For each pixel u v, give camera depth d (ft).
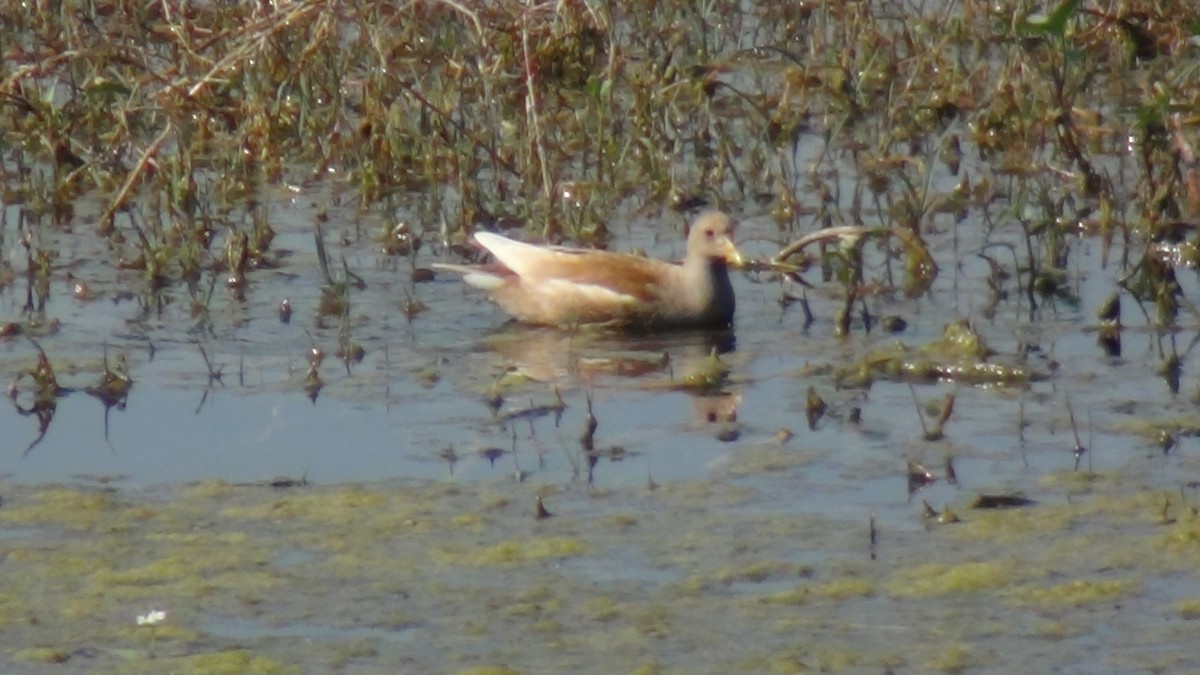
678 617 33.27
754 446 40.78
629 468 39.68
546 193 56.90
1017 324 48.39
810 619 33.12
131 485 39.19
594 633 32.71
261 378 45.11
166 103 61.87
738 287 52.70
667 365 46.39
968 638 32.37
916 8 74.28
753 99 65.36
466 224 56.85
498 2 69.05
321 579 34.83
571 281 49.34
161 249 53.01
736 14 76.64
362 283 52.29
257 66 64.90
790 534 36.40
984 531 36.37
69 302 50.65
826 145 61.41
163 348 47.24
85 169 60.54
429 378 45.29
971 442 40.81
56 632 32.96
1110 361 45.68
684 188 59.57
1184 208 55.01
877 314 49.60
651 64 65.41
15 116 64.69
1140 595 33.81
